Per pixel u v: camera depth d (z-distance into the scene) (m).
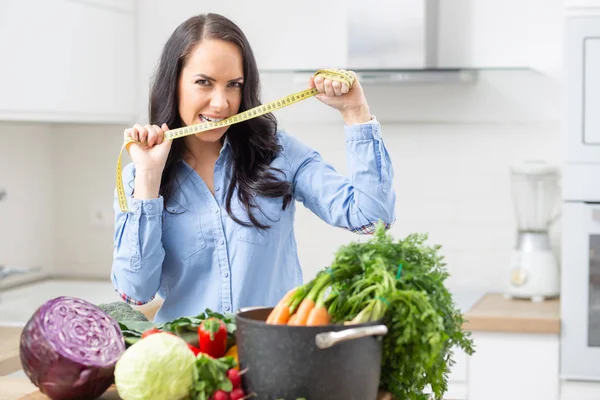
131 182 2.34
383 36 3.87
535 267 3.91
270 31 4.35
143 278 2.17
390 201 2.21
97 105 4.09
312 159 2.42
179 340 1.51
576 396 3.62
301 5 4.31
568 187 3.59
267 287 2.38
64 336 1.58
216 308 2.35
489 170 4.17
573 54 3.57
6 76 3.45
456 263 4.23
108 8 4.17
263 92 4.36
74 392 1.58
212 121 2.20
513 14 4.09
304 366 1.46
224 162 2.36
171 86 2.24
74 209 4.65
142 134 2.13
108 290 4.26
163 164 2.16
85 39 3.98
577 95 3.58
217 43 2.16
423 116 4.21
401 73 3.85
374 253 1.61
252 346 1.49
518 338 3.64
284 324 1.48
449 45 4.14
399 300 1.54
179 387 1.49
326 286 1.56
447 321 1.62
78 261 4.67
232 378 1.50
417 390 1.67
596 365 3.59
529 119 4.11
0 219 4.29
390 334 1.57
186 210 2.34
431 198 4.23
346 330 1.45
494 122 4.15
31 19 3.59
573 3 3.55
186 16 4.41
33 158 4.52
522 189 4.05
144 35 4.45
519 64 4.09
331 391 1.47
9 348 3.11
